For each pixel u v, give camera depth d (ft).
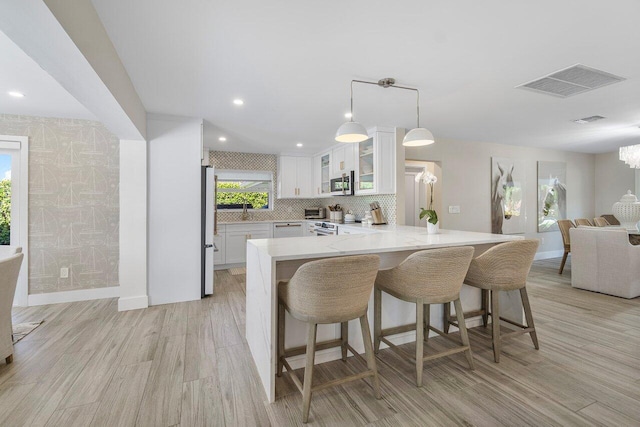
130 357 7.41
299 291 5.44
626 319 9.73
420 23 5.82
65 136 11.81
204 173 12.32
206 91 9.15
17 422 5.17
